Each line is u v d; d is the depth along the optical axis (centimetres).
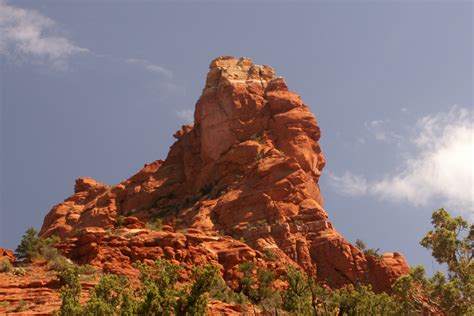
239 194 10188
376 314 5331
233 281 7862
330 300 5562
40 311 5578
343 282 8956
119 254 7694
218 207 10119
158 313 4497
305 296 5397
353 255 9181
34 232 7769
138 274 7306
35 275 6862
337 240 9288
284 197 9962
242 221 9750
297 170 10381
